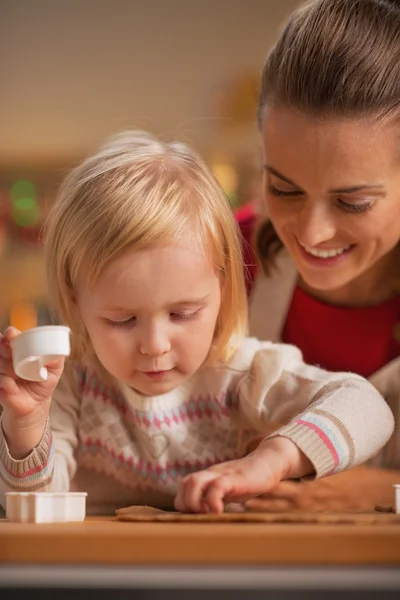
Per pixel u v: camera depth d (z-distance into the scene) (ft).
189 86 15.64
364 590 2.40
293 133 4.65
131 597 2.42
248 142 14.11
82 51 15.83
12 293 14.37
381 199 4.65
